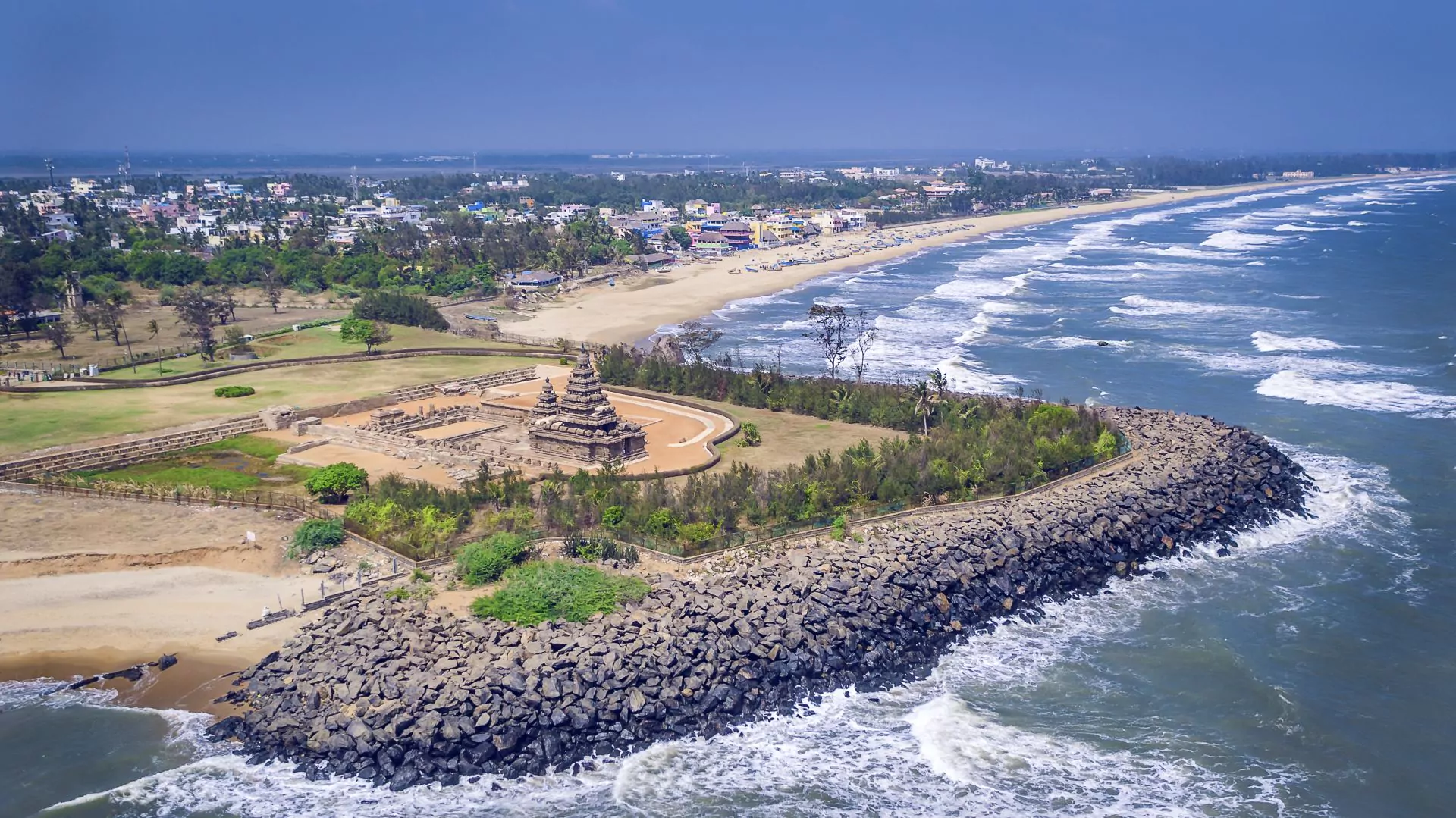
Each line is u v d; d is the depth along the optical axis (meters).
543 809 69.88
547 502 106.62
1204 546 111.38
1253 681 86.38
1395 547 110.94
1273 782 74.62
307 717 74.94
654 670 80.25
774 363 196.50
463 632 82.44
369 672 78.00
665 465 127.06
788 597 90.06
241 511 109.50
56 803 68.50
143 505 110.81
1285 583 103.75
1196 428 137.75
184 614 89.88
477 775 72.06
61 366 179.12
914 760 76.12
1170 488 117.81
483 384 170.88
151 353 186.38
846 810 70.81
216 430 138.12
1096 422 137.12
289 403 151.12
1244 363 186.88
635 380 174.25
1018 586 99.88
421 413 148.25
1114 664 89.25
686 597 88.19
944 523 106.06
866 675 86.19
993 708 82.81
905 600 93.25
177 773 71.50
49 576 95.69
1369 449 139.12
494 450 133.75
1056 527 107.06
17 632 87.00
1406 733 80.25
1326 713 82.56
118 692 79.62
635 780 72.88
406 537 100.38
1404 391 164.75
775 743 77.56
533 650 80.00
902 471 115.69
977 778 74.44
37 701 78.56
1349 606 99.00
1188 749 78.06
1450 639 93.25
